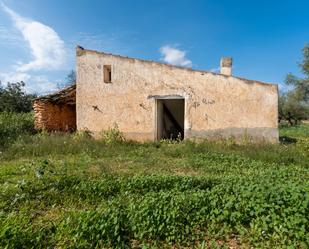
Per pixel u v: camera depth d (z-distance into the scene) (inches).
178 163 319.9
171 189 209.2
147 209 160.9
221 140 455.2
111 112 520.1
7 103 999.0
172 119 610.5
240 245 143.8
